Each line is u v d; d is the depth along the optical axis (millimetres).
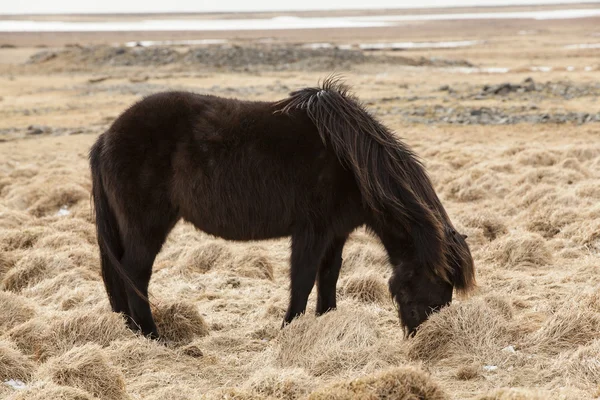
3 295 7695
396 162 6609
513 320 7297
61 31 160625
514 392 5035
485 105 29703
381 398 5129
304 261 6871
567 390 5305
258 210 6855
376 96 34781
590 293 7551
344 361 6156
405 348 6570
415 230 6395
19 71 60594
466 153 18812
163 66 57969
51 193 14234
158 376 6164
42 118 31172
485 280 9156
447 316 6469
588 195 12945
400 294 6523
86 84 47031
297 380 5672
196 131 6902
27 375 6062
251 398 5375
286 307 8125
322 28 174000
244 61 57156
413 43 105875
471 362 6184
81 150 22844
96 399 5406
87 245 10969
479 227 11391
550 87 33812
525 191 13719
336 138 6652
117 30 167750
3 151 22781
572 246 10469
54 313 7766
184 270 9875
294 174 6770
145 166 7000
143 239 7156
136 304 7188
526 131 23391
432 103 31125
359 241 11172
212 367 6438
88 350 5918
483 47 88312
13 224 12188
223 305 8531
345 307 7672
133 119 7078
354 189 6777
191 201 6957
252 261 10047
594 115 25328
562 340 6504
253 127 6855
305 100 7000
